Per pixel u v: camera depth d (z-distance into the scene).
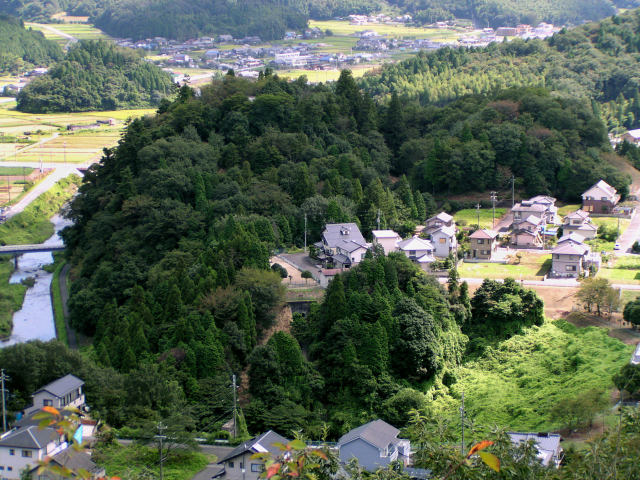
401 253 162.62
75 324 176.25
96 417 118.44
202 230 185.50
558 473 59.38
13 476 100.69
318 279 165.25
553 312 160.88
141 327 143.25
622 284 170.12
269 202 195.12
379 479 60.09
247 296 145.88
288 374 133.75
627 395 119.81
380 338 136.12
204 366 133.75
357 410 131.12
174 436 110.25
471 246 192.12
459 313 153.25
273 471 38.91
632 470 54.34
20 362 119.94
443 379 141.75
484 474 52.94
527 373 141.75
